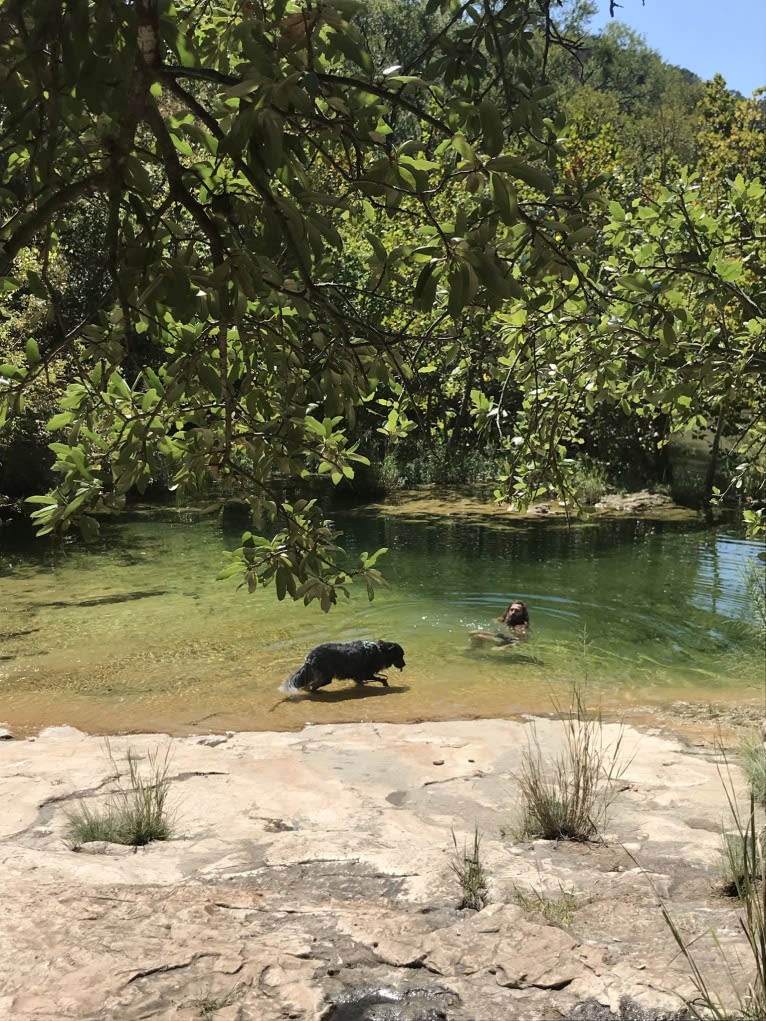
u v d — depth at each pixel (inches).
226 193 113.1
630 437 1053.2
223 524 837.2
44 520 145.9
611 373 256.1
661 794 277.7
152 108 106.8
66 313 740.0
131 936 151.2
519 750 326.6
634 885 191.8
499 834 244.4
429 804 272.7
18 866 200.7
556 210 123.6
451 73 130.3
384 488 1056.8
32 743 337.1
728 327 261.1
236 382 152.9
